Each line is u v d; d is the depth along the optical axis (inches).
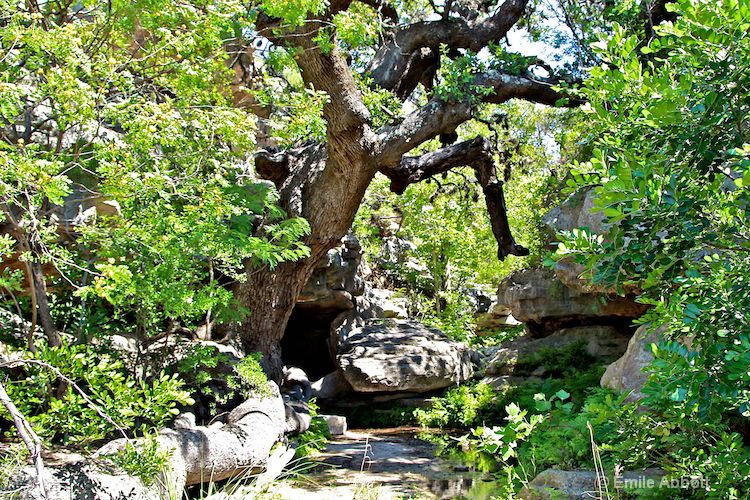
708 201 131.9
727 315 124.5
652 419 176.6
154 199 271.7
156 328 362.3
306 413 507.2
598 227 410.3
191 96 280.1
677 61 143.3
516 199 952.9
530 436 327.9
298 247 445.4
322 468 415.2
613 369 407.8
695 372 126.8
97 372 218.5
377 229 996.6
